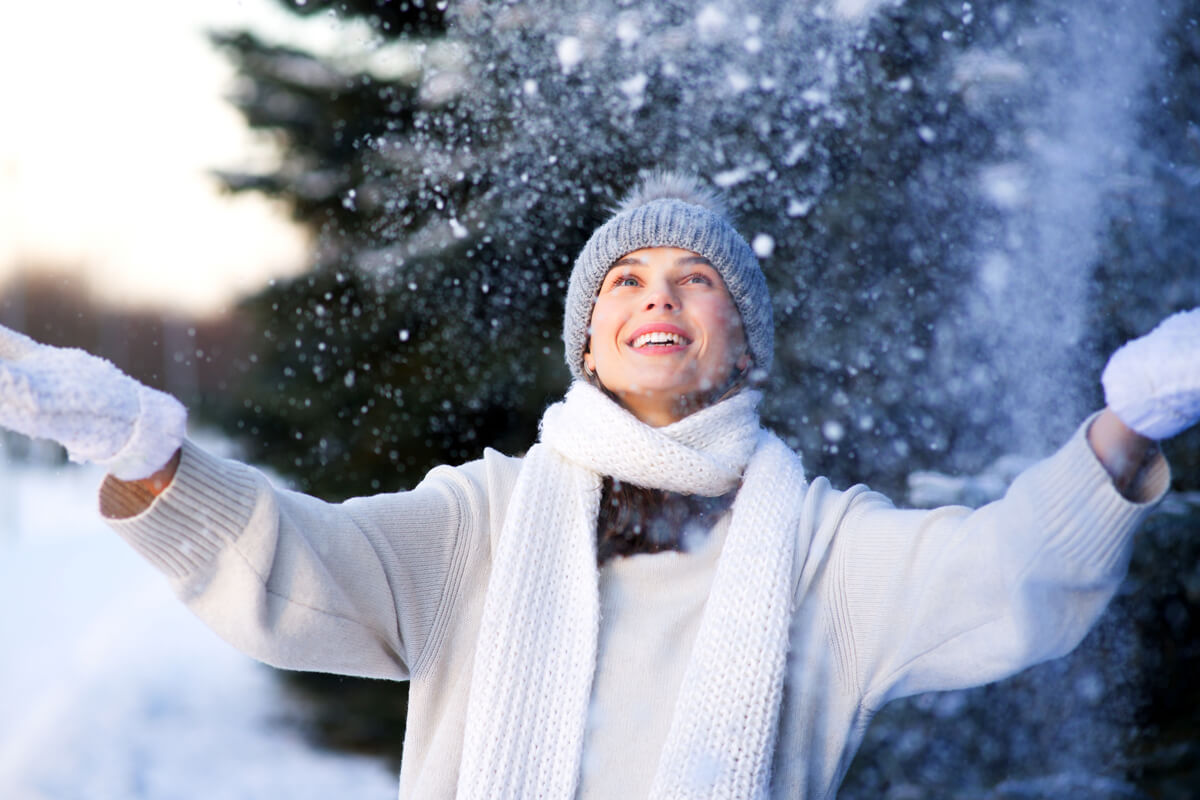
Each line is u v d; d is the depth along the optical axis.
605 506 1.56
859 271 3.33
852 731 1.43
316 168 4.34
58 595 5.62
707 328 1.59
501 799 1.37
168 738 3.67
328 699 4.20
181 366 6.47
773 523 1.50
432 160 3.94
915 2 3.09
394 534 1.46
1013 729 2.79
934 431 3.21
